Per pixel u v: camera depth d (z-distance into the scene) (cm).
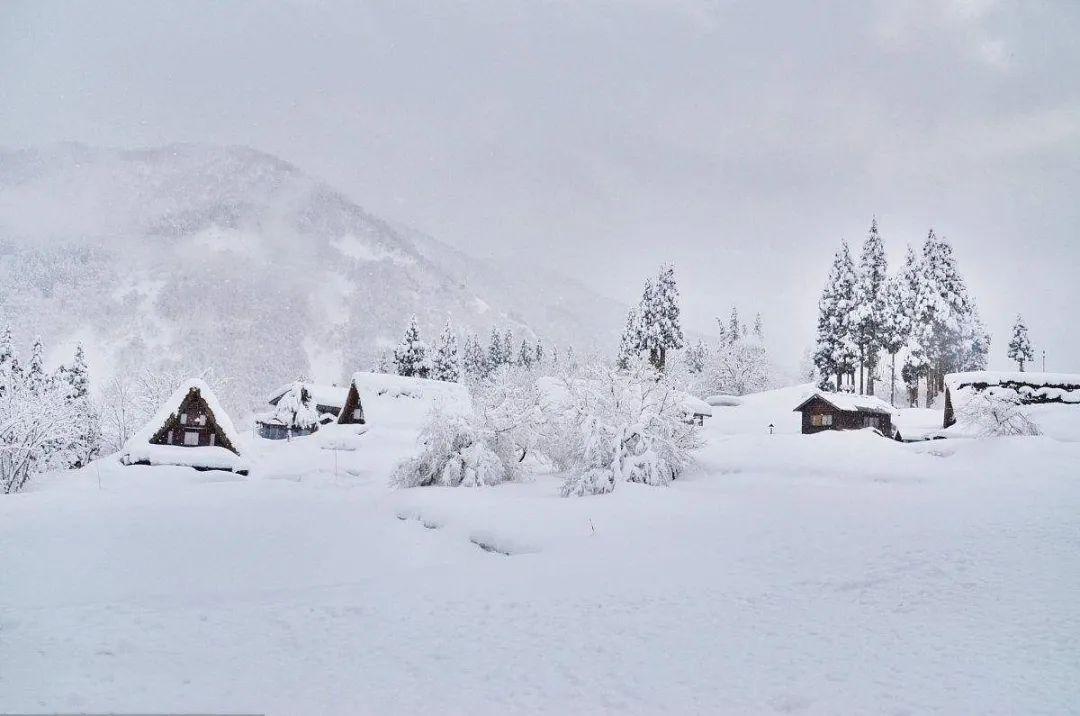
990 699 590
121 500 2836
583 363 3481
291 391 7262
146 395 6112
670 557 1362
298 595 1213
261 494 3184
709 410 7562
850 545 1285
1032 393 4553
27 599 1450
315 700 665
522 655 812
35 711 598
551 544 1655
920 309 7394
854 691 633
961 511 1520
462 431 3200
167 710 612
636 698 659
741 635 838
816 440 2880
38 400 4250
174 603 1149
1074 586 897
